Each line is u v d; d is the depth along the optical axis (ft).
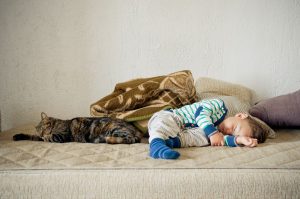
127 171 3.22
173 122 4.39
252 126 4.45
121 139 4.50
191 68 6.81
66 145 4.21
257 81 6.81
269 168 3.28
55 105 6.93
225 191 3.09
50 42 6.66
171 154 3.51
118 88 5.86
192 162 3.43
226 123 4.62
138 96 5.42
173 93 5.57
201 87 6.18
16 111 6.93
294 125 5.46
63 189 3.12
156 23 6.63
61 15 6.56
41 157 3.65
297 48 6.64
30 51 6.68
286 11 6.53
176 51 6.73
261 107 5.56
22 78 6.79
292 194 3.12
